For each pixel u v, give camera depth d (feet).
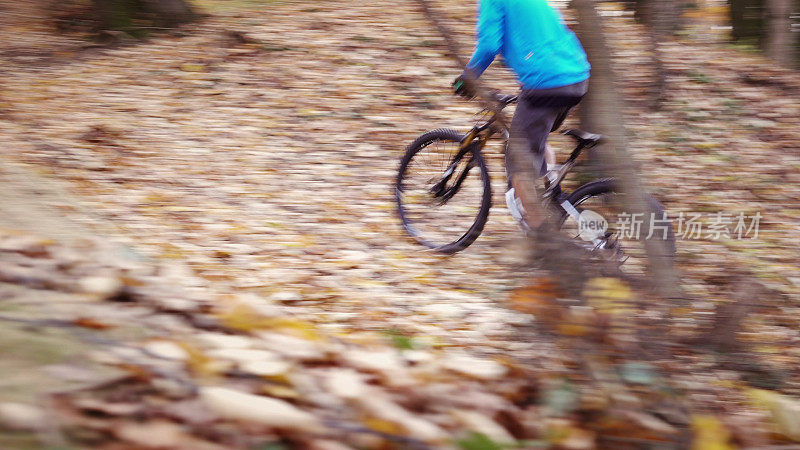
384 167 21.11
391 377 7.91
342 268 15.20
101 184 18.52
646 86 24.41
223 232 16.57
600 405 7.56
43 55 29.25
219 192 18.94
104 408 6.15
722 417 8.34
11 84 25.77
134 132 22.41
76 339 7.07
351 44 30.19
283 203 18.60
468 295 14.15
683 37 30.83
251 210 18.03
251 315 8.82
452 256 16.26
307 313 12.91
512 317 10.59
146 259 12.52
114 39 30.78
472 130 15.87
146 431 6.06
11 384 6.16
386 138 22.90
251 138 22.54
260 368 7.30
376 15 33.91
